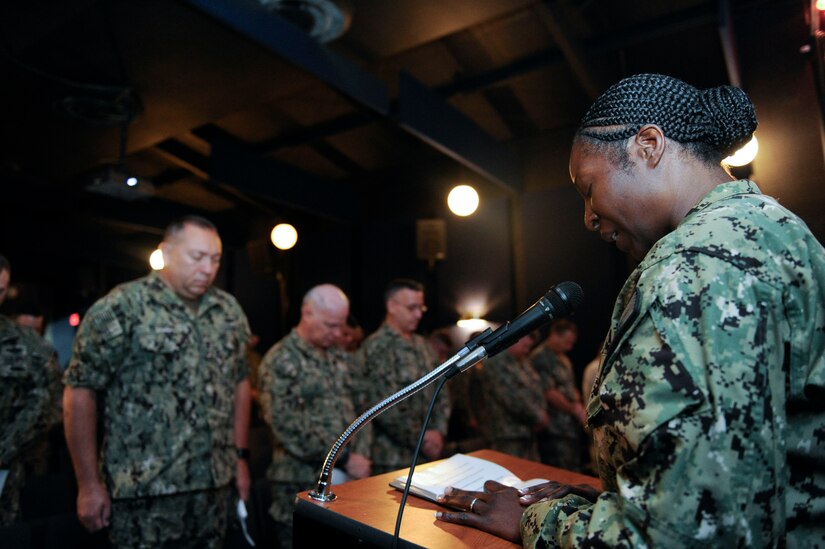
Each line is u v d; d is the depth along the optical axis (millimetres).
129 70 4031
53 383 2639
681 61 4777
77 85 4062
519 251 6355
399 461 3127
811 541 651
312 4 3514
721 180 798
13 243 7531
